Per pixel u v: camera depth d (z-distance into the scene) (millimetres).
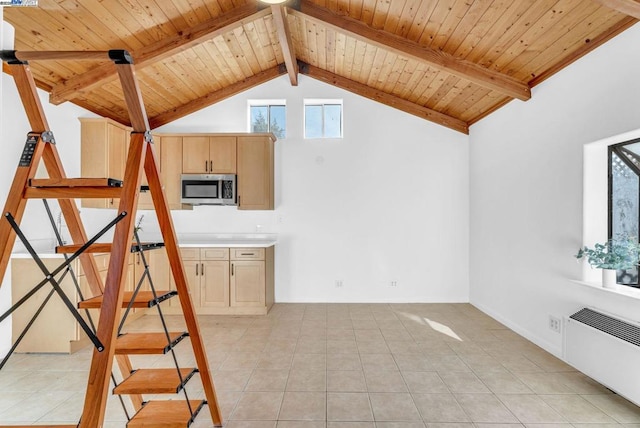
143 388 1724
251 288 4477
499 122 4113
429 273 5047
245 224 5070
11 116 3182
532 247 3459
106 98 4098
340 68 4715
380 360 3066
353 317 4336
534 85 3406
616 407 2320
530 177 3492
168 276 4531
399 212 5051
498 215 4141
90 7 2756
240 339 3600
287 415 2250
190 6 3146
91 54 1394
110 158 4070
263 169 4672
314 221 5074
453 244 5027
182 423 1768
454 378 2729
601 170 2773
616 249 2488
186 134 4660
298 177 5078
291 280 5086
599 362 2447
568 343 2797
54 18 2760
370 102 5051
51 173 1585
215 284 4500
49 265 3244
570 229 2930
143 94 4328
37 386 2643
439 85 4195
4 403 2404
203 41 3477
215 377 2770
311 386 2617
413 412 2277
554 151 3127
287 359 3102
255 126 5180
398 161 5047
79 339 3258
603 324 2455
